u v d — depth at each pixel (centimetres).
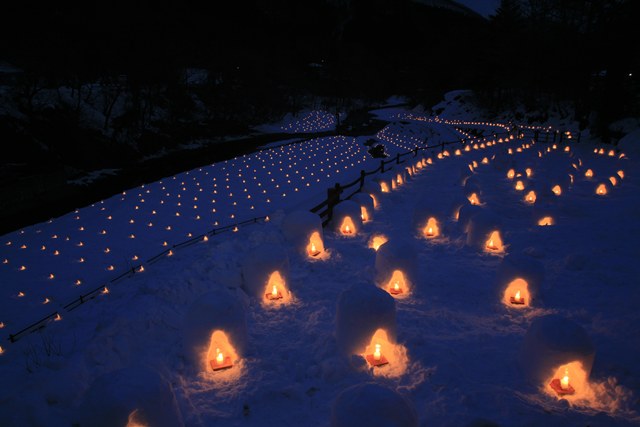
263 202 1730
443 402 463
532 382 498
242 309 563
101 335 538
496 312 686
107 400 370
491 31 4828
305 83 5753
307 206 1458
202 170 2288
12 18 2675
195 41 4284
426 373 509
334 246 997
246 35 5838
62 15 2866
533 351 498
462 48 5691
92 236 1367
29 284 1053
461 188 1659
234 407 472
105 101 2780
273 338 614
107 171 2289
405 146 3216
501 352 562
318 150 2878
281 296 732
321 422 445
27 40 2527
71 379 466
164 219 1518
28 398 439
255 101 4134
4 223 1516
